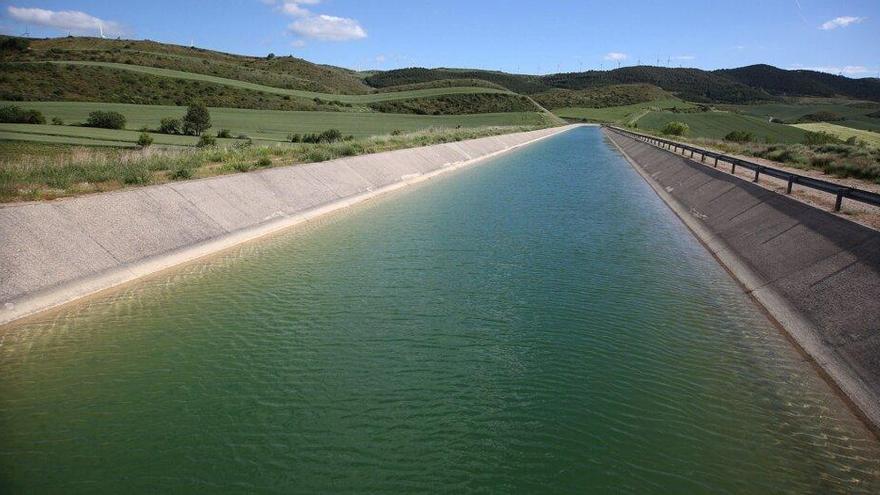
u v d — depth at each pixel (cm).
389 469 752
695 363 1053
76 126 5372
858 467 751
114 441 816
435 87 18888
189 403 918
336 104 12862
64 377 999
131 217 1711
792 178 1938
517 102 15288
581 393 946
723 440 813
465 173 4381
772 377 998
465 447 800
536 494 703
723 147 5575
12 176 1912
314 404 915
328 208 2602
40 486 720
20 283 1285
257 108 10644
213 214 1998
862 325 1030
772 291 1388
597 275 1598
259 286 1482
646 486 718
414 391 954
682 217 2566
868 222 1488
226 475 741
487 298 1395
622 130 9944
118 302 1356
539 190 3384
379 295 1416
